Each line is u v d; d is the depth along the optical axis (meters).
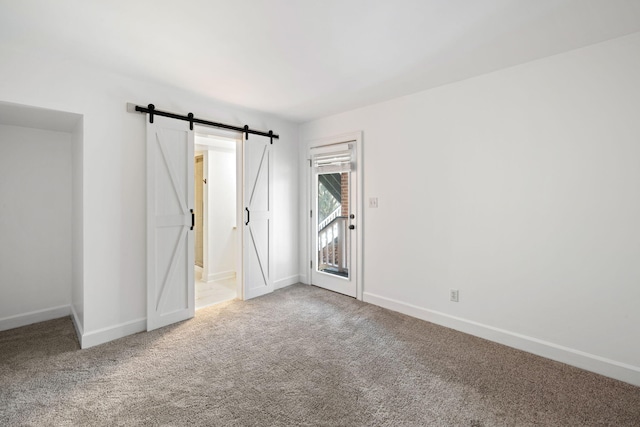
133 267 2.83
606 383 2.06
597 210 2.18
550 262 2.39
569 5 1.72
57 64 2.38
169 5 1.72
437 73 2.68
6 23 1.91
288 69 2.60
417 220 3.20
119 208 2.73
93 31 2.01
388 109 3.41
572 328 2.30
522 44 2.18
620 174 2.09
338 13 1.81
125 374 2.16
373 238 3.61
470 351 2.51
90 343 2.57
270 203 4.05
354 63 2.49
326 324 3.04
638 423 1.70
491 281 2.70
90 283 2.58
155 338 2.72
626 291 2.08
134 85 2.80
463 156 2.85
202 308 3.48
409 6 1.74
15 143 2.98
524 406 1.84
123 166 2.75
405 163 3.28
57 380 2.07
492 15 1.83
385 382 2.08
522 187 2.51
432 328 2.96
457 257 2.91
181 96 3.15
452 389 2.00
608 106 2.13
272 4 1.72
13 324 2.95
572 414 1.77
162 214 2.96
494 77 2.64
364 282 3.74
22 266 3.03
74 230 3.09
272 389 2.00
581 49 2.22
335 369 2.24
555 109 2.34
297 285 4.42
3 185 2.93
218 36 2.07
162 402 1.86
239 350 2.52
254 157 3.85
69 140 3.29
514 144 2.54
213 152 4.86
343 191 4.02
